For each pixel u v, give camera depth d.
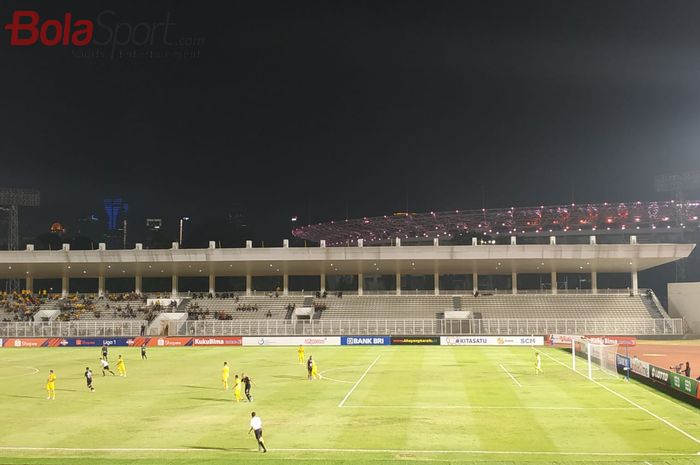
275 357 78.94
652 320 100.88
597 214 189.62
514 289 120.38
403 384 54.34
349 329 101.81
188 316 113.50
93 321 106.31
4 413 42.72
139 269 119.38
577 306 112.94
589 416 40.12
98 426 38.25
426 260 109.81
